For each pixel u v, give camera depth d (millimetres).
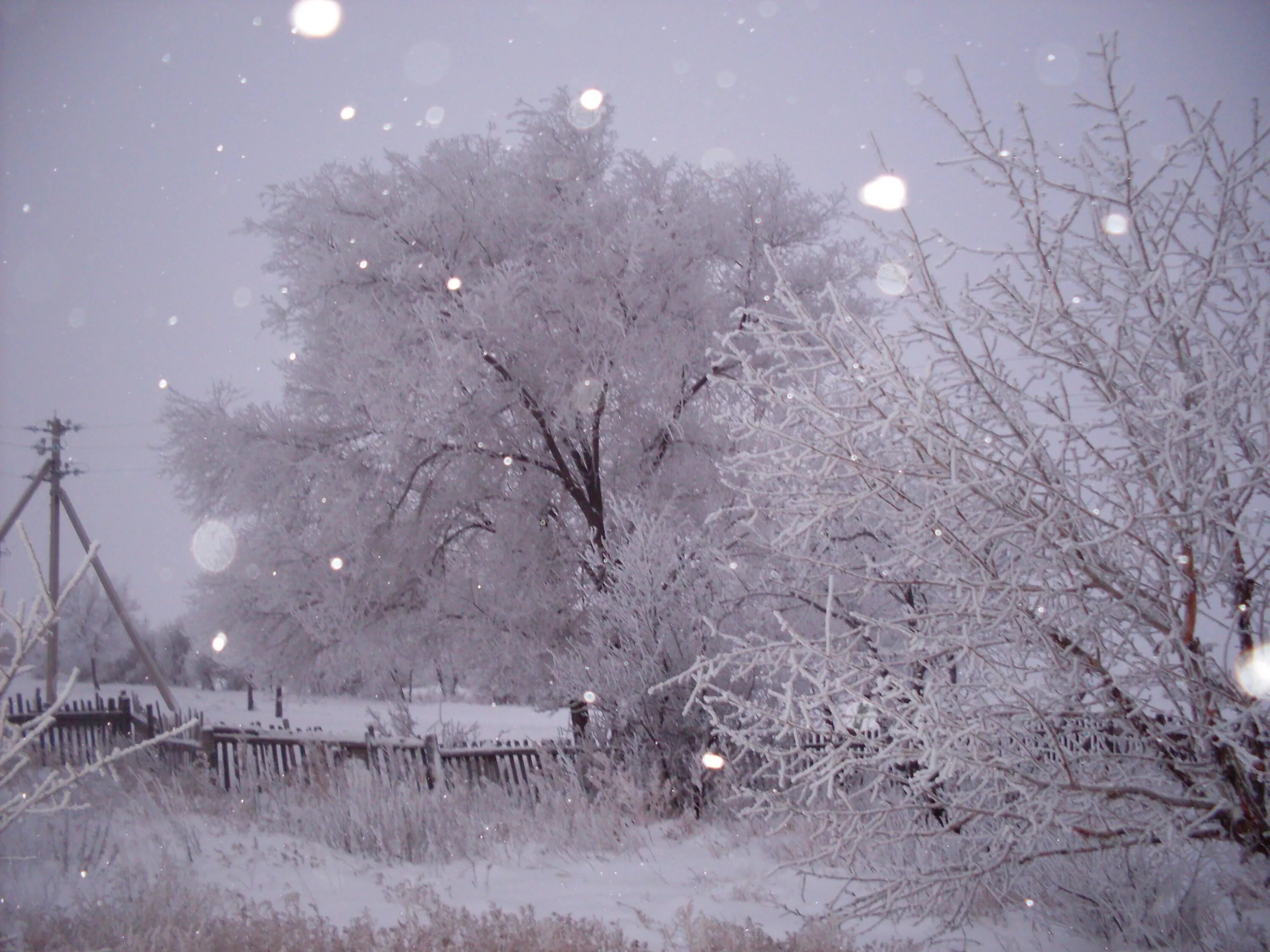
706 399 11297
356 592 10750
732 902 4984
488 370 10492
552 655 10297
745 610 7422
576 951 4047
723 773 7328
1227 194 3775
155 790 7535
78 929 4129
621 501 8781
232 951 4035
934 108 3941
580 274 10672
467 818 7043
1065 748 3814
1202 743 3730
